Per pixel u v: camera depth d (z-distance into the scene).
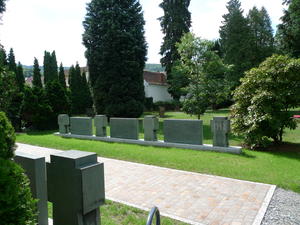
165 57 31.78
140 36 20.70
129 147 9.62
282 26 25.17
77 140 11.47
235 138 11.15
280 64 8.73
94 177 2.96
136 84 20.58
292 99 8.63
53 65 44.09
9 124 2.46
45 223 3.36
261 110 8.48
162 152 8.66
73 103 30.25
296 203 4.59
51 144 10.68
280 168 6.54
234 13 36.25
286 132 12.12
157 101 37.12
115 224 3.82
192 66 15.77
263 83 8.73
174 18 30.88
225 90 15.91
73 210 2.92
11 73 13.65
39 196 3.28
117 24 19.44
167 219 4.00
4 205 2.05
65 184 2.97
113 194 5.19
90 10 20.45
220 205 4.56
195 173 6.46
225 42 36.66
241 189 5.30
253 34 36.84
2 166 2.05
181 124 9.46
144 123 10.34
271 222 3.91
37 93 15.75
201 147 8.91
